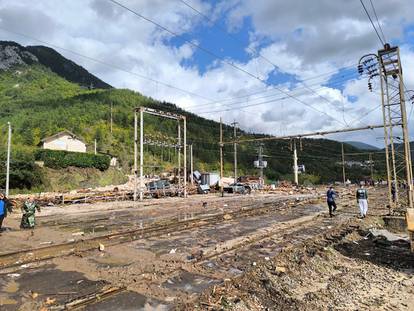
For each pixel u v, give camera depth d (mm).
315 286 8461
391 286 8578
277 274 8938
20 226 16719
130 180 60000
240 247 11758
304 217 20938
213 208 27250
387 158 23016
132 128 100750
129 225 17609
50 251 11344
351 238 14633
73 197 32969
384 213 22641
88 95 123750
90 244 12430
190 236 14031
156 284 7762
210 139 108625
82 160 54594
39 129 76688
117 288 7328
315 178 102062
